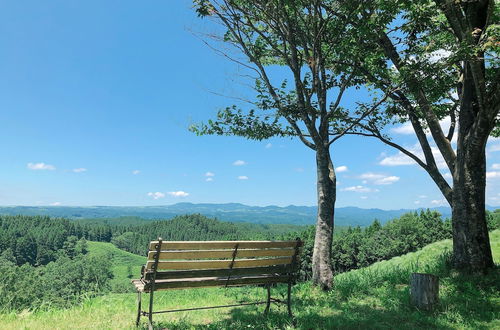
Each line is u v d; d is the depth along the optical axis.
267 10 8.66
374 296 7.68
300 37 9.18
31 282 44.31
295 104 10.15
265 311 6.12
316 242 8.78
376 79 9.91
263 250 5.48
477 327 5.57
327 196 8.91
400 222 72.00
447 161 9.82
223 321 5.68
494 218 47.06
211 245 4.96
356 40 8.93
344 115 10.80
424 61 9.05
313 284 8.61
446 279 8.43
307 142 9.59
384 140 10.63
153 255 4.68
